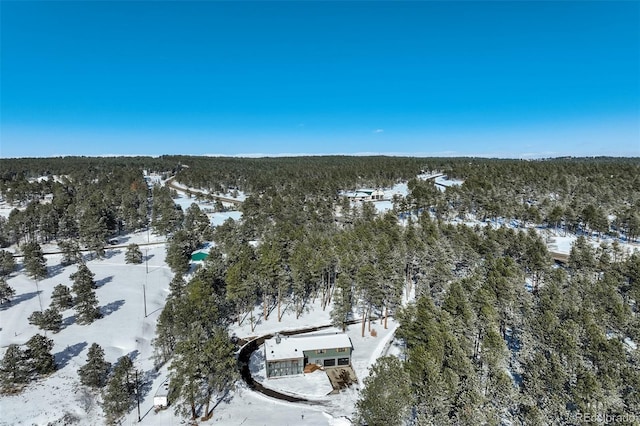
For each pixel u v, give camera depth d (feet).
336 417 128.98
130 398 139.23
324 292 224.53
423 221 308.81
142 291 243.81
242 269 205.98
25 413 128.98
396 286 190.60
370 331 194.70
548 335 132.77
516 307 162.09
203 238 347.97
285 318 210.79
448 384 102.22
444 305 154.81
